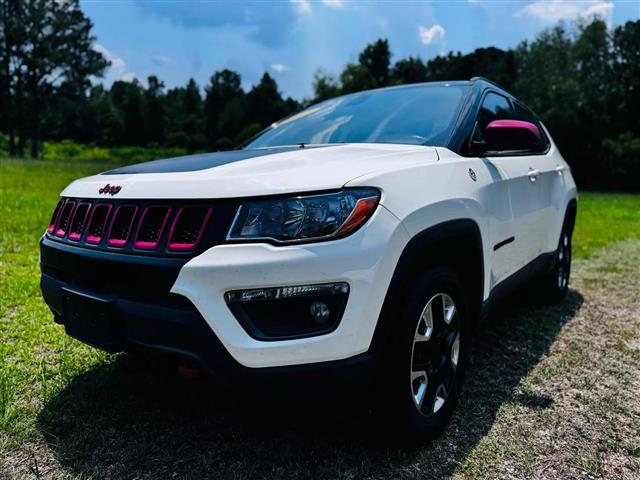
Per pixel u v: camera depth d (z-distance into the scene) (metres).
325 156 2.31
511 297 4.71
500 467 2.10
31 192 11.48
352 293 1.82
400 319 2.03
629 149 42.22
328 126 3.24
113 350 2.05
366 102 3.43
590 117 44.38
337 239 1.81
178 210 1.90
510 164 3.14
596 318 4.11
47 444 2.19
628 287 5.17
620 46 50.28
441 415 2.32
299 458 2.13
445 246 2.31
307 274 1.77
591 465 2.11
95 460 2.10
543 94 46.84
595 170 43.38
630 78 49.84
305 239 1.79
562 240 4.39
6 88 51.78
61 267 2.29
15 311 3.84
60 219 2.44
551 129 44.31
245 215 1.82
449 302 2.38
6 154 58.16
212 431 2.33
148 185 2.04
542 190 3.64
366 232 1.86
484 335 3.67
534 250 3.58
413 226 2.02
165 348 1.88
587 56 50.81
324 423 2.40
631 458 2.17
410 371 2.08
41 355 3.09
